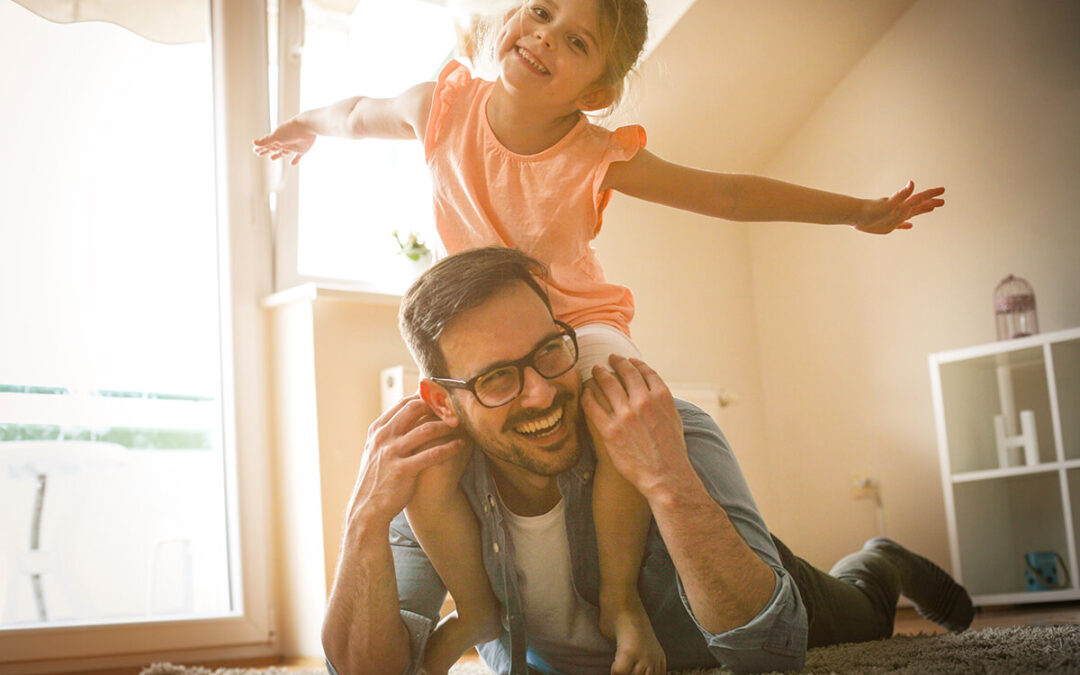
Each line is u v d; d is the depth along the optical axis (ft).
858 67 10.84
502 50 4.15
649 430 3.78
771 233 11.57
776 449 11.35
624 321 4.40
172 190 8.01
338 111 4.97
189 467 7.95
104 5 7.46
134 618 7.17
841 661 4.26
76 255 7.52
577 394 3.91
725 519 3.78
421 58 8.84
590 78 4.12
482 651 4.65
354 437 7.82
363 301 7.86
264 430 8.00
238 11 8.19
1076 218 9.28
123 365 7.70
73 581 7.35
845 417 10.82
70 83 7.55
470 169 4.30
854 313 10.82
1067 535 8.53
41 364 7.32
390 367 8.13
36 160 7.38
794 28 9.89
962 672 3.71
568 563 4.06
